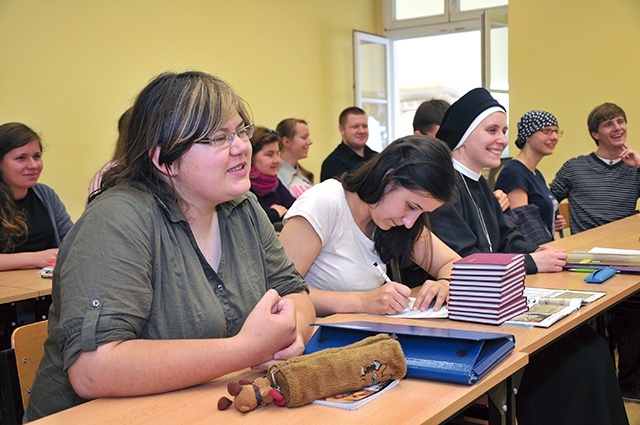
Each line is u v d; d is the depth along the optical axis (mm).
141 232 1189
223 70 5484
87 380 1083
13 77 3988
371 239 1941
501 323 1558
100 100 4520
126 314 1112
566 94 5312
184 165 1225
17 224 3076
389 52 7375
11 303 2451
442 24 7047
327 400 1063
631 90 5062
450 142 2453
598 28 5137
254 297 1383
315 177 6562
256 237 1460
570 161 4508
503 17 6449
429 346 1218
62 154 4285
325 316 1790
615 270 2193
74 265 1130
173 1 5023
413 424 968
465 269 1597
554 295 1860
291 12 6207
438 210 2256
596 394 1852
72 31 4320
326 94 6699
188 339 1165
